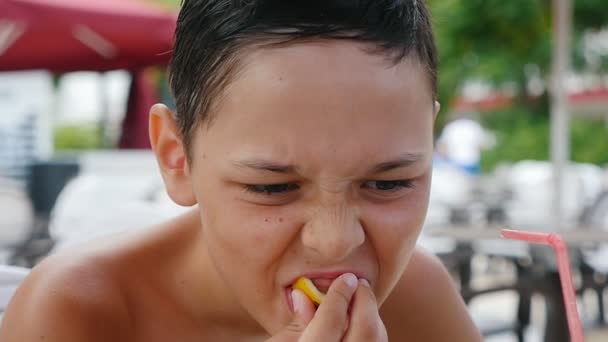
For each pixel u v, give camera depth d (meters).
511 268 5.66
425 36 0.97
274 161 0.89
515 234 1.17
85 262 1.20
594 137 10.12
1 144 8.62
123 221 3.75
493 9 7.57
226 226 0.96
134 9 4.28
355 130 0.88
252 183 0.92
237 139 0.91
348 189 0.91
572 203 5.84
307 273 0.94
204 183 0.98
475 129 10.77
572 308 1.11
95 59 4.35
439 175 7.87
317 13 0.88
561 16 4.64
